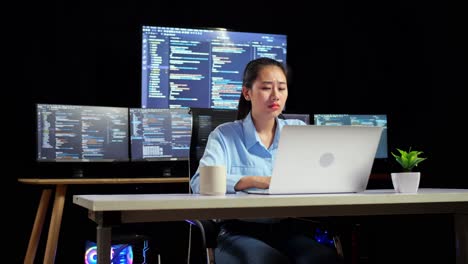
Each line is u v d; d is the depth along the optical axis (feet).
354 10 16.56
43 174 13.75
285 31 16.24
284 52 15.49
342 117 14.64
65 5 14.23
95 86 14.48
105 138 13.19
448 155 14.02
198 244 5.81
